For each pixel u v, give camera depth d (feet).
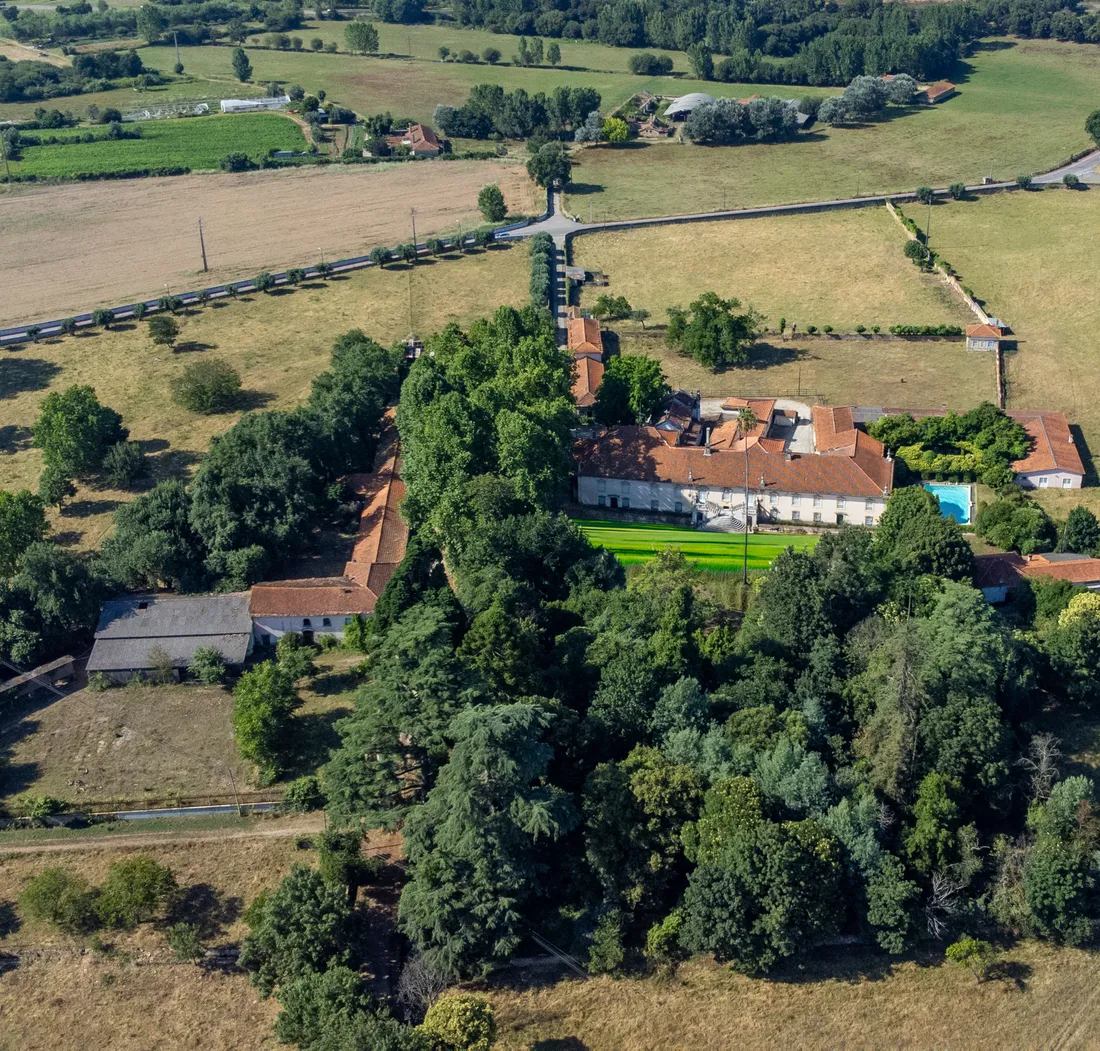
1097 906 456.86
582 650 550.36
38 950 451.12
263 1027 423.23
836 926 447.83
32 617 602.03
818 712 504.02
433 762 481.05
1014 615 620.90
